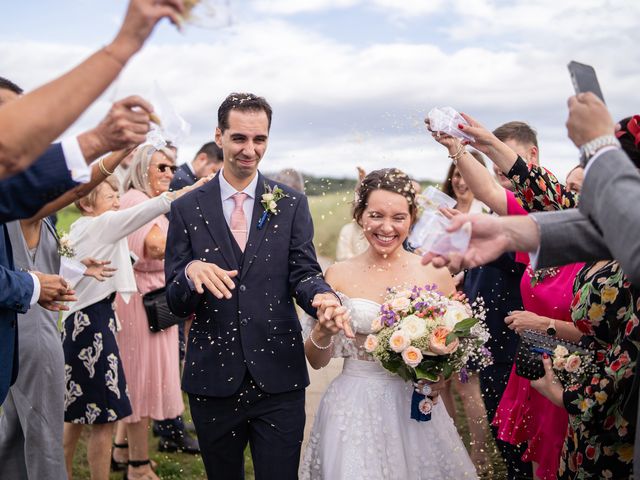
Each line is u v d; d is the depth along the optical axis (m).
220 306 3.51
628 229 1.98
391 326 3.39
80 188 3.59
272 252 3.56
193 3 1.76
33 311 3.79
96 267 4.08
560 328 3.64
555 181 3.38
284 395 3.52
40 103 1.75
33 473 3.81
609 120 2.15
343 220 6.54
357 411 3.48
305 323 3.76
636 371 2.46
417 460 3.50
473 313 3.61
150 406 5.07
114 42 1.79
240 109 3.52
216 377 3.47
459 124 3.43
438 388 3.45
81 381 4.50
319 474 3.55
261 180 3.68
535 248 2.29
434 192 3.50
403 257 3.77
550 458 3.74
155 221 5.24
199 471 5.33
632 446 2.75
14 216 2.10
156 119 2.07
